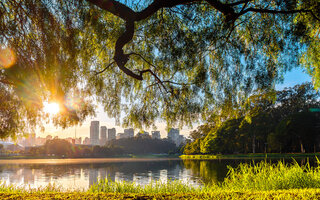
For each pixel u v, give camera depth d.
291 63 4.98
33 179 21.53
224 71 4.92
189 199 4.49
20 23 4.03
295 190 5.36
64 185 17.08
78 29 4.07
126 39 4.36
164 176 21.31
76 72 4.57
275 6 5.13
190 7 4.90
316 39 5.84
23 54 4.02
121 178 20.75
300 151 54.53
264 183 7.08
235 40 5.16
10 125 4.86
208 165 32.25
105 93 5.32
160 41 5.02
